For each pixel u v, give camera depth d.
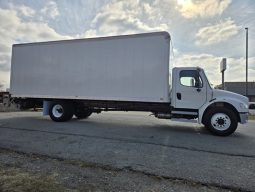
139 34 9.30
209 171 4.46
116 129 9.07
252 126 11.20
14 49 11.79
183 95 8.85
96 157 5.25
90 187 3.65
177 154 5.58
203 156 5.46
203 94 8.66
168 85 8.91
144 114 16.55
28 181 3.80
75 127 9.27
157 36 9.02
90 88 10.14
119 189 3.61
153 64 9.08
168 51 8.88
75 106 11.31
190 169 4.56
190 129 9.57
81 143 6.51
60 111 10.98
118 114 16.67
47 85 10.99
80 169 4.47
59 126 9.48
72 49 10.51
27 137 7.24
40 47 11.17
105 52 9.89
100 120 12.08
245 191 3.66
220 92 8.55
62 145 6.27
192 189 3.67
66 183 3.78
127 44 9.51
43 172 4.25
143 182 3.91
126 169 4.52
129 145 6.37
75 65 10.44
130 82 9.44
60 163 4.81
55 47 10.84
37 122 10.67
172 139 7.34
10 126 9.34
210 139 7.54
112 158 5.19
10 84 11.83
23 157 5.18
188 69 8.85
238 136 8.21
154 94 9.06
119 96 9.62
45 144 6.36
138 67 9.31
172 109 9.09
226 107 8.49
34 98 11.58
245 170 4.54
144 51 9.23
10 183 3.71
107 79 9.84
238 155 5.58
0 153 5.47
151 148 6.09
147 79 9.16
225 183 3.91
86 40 10.23
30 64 11.38
